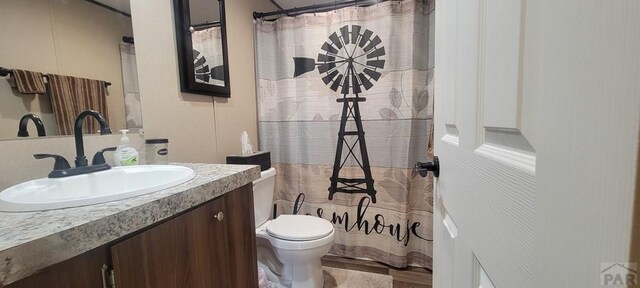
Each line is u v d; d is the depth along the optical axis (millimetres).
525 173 338
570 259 254
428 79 1851
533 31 316
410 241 1970
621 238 205
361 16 1901
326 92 2020
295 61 2051
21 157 857
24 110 863
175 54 1406
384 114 1908
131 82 1188
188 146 1492
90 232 531
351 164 2016
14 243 439
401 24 1850
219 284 907
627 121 198
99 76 1069
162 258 696
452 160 670
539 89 305
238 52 1911
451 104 680
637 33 191
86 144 1025
